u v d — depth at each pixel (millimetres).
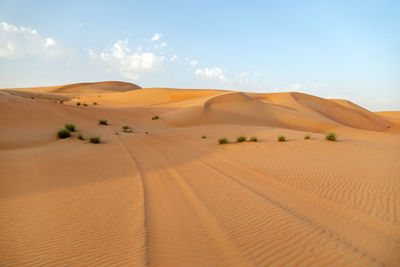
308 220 4703
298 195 6074
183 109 40625
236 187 6758
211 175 8055
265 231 4301
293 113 48375
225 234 4207
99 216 4969
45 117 21531
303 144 13695
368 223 4543
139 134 20969
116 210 5266
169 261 3434
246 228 4426
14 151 12336
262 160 10195
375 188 6414
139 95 75062
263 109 47688
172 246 3826
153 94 76312
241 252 3660
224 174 8156
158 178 7770
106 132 20516
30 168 8914
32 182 7301
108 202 5734
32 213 5133
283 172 8234
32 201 5801
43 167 9094
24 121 19406
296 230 4316
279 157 10641
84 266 3344
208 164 9680
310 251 3668
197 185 6992
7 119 19078
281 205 5449
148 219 4781
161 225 4539
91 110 30406
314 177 7547
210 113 39656
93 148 13398
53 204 5621
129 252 3656
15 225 4609
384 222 4566
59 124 20359
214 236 4141
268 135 18672
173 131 23422
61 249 3793
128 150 13016
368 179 7191
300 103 68500
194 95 75875
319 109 66062
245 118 40062
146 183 7234
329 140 14883
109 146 14156
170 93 77875
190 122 33875
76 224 4629
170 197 6039
